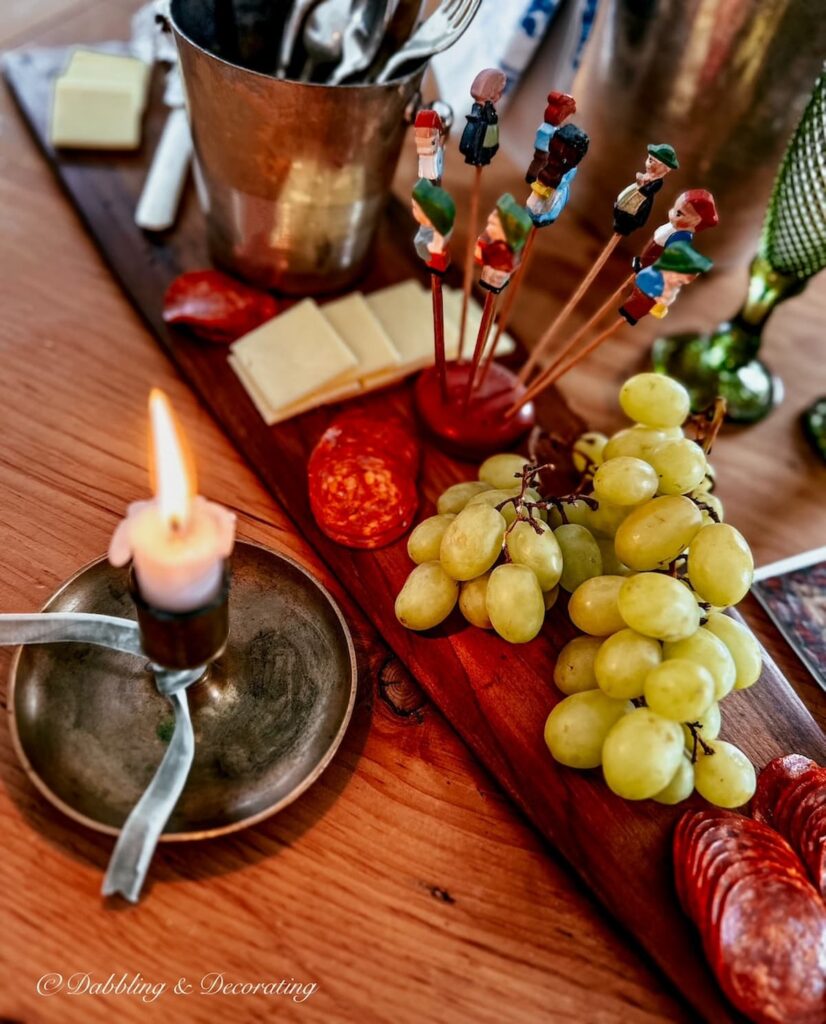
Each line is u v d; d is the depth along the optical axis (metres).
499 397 0.36
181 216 0.43
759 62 0.34
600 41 0.38
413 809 0.27
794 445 0.40
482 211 0.46
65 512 0.32
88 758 0.25
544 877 0.27
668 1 0.34
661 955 0.25
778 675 0.31
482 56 0.45
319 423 0.36
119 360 0.38
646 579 0.26
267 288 0.40
